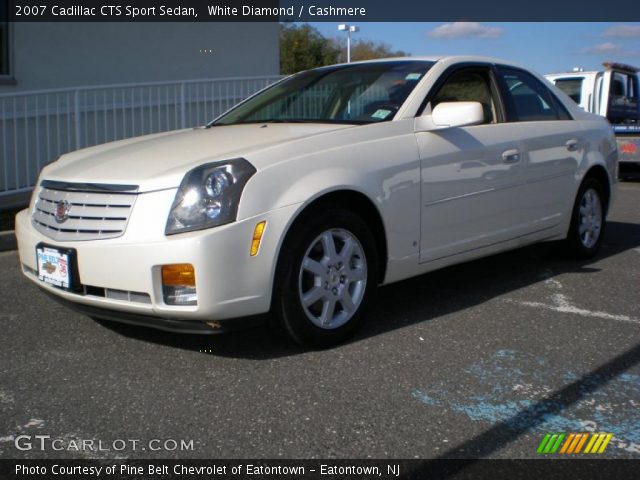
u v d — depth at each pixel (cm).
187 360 379
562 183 552
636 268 586
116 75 1109
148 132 1088
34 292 515
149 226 345
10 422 312
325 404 325
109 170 379
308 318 378
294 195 362
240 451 285
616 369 367
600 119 623
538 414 317
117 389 344
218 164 353
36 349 398
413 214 427
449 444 290
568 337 415
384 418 312
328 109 471
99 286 358
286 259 364
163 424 308
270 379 353
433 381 351
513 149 498
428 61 487
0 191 862
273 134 415
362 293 403
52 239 378
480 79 507
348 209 397
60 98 1016
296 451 285
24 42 984
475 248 477
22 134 938
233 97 1172
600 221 617
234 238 342
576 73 1398
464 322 441
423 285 530
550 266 589
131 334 420
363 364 371
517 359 380
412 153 426
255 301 354
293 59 2900
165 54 1185
